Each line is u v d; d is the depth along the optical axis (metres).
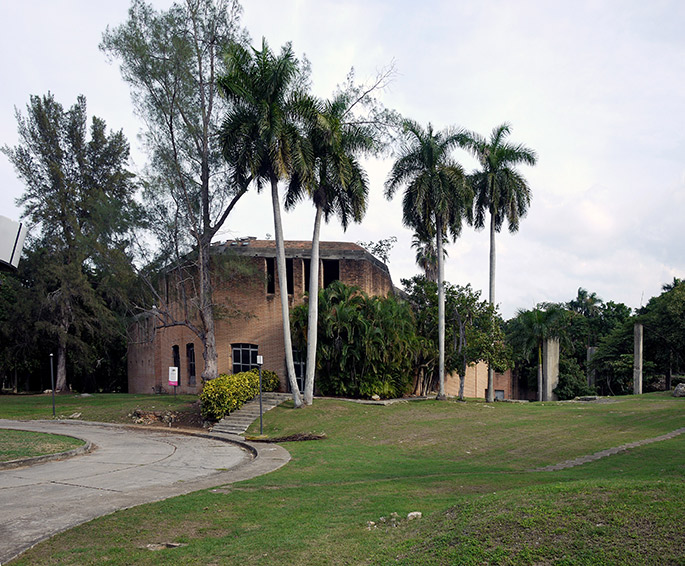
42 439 19.47
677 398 31.58
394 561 6.31
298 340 29.34
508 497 7.63
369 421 23.45
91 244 30.72
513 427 21.72
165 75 27.80
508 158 33.09
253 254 32.16
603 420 22.75
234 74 24.42
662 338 43.22
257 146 24.64
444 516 7.57
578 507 6.70
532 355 46.97
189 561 7.00
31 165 43.47
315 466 15.16
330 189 26.28
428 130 30.44
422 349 32.16
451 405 28.25
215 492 11.17
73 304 43.09
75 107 45.97
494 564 5.73
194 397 32.03
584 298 77.12
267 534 8.00
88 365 43.88
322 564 6.64
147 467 15.13
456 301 32.66
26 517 9.46
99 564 7.09
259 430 22.61
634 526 6.08
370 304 29.30
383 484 11.85
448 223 30.94
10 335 41.41
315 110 24.64
